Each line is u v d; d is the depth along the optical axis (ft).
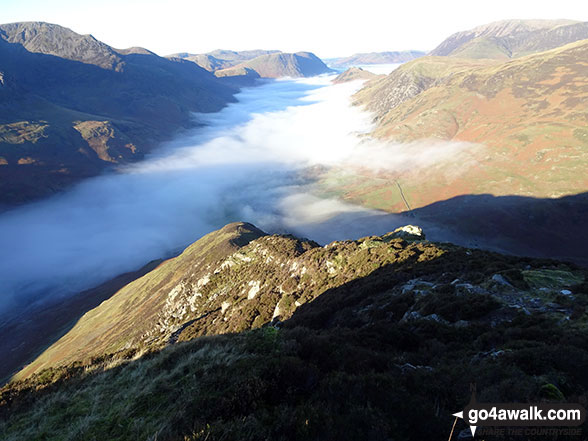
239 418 22.15
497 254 84.94
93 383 41.11
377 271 97.40
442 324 49.08
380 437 19.39
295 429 20.18
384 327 47.03
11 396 42.52
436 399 24.39
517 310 49.14
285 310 107.76
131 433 24.99
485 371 28.73
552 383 25.82
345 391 23.97
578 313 42.88
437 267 82.43
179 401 27.07
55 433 29.09
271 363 27.84
